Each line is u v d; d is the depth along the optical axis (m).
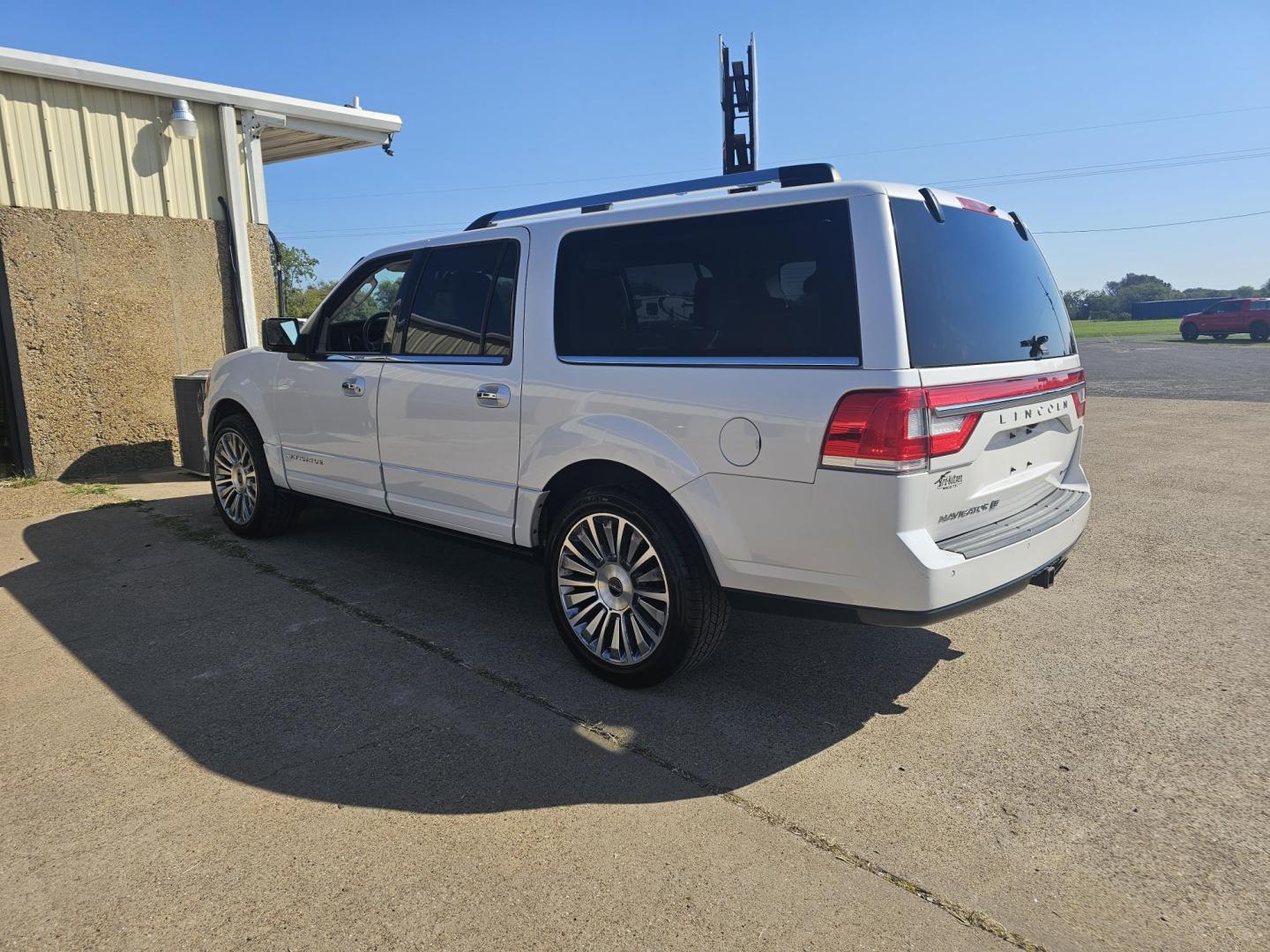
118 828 2.62
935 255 3.07
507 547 4.07
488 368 3.98
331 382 4.86
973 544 3.04
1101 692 3.59
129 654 3.94
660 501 3.39
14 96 7.33
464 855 2.50
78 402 7.97
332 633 4.21
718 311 3.23
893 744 3.16
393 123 10.07
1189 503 6.96
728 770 2.98
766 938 2.17
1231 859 2.50
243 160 8.93
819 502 2.94
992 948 2.15
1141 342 37.66
